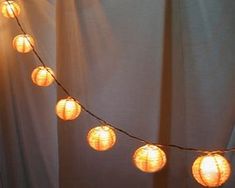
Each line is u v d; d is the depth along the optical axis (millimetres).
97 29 1290
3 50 1407
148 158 857
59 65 1310
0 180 1529
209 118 1262
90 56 1313
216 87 1233
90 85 1332
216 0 1181
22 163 1501
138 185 1372
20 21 1352
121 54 1289
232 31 1183
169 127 1296
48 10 1329
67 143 1393
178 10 1215
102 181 1405
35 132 1452
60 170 1415
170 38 1235
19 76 1420
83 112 1360
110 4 1266
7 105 1453
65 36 1300
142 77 1283
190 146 1295
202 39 1213
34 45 1337
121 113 1329
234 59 1199
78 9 1287
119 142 1355
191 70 1243
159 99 1278
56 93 1383
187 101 1271
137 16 1247
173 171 1325
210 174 774
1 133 1493
